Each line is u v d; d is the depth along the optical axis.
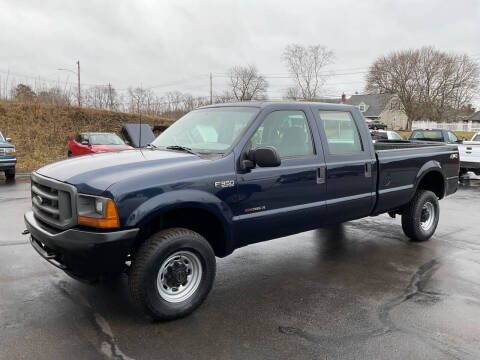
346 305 3.72
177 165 3.38
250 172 3.71
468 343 3.05
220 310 3.58
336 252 5.41
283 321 3.38
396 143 7.08
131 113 26.95
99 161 3.52
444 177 6.15
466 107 60.00
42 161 17.69
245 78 61.16
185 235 3.32
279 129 4.08
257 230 3.85
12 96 24.39
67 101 25.75
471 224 7.16
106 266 3.03
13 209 7.82
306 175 4.16
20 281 4.13
